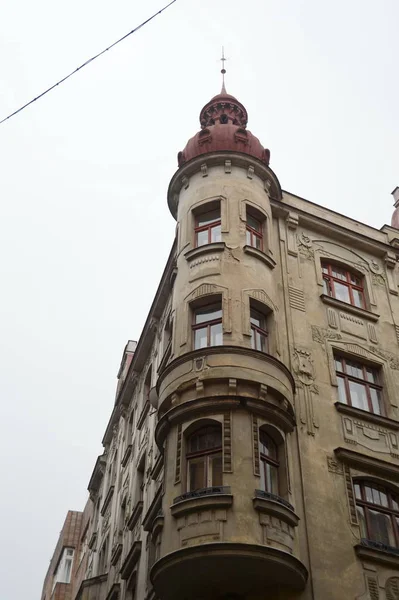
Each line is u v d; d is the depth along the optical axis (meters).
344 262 26.48
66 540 50.47
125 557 27.25
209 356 19.27
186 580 16.53
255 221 24.11
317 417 20.88
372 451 21.02
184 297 21.77
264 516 16.62
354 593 17.45
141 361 32.97
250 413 18.33
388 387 23.44
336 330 23.86
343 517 18.91
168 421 18.97
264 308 21.50
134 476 29.20
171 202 26.08
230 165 24.44
